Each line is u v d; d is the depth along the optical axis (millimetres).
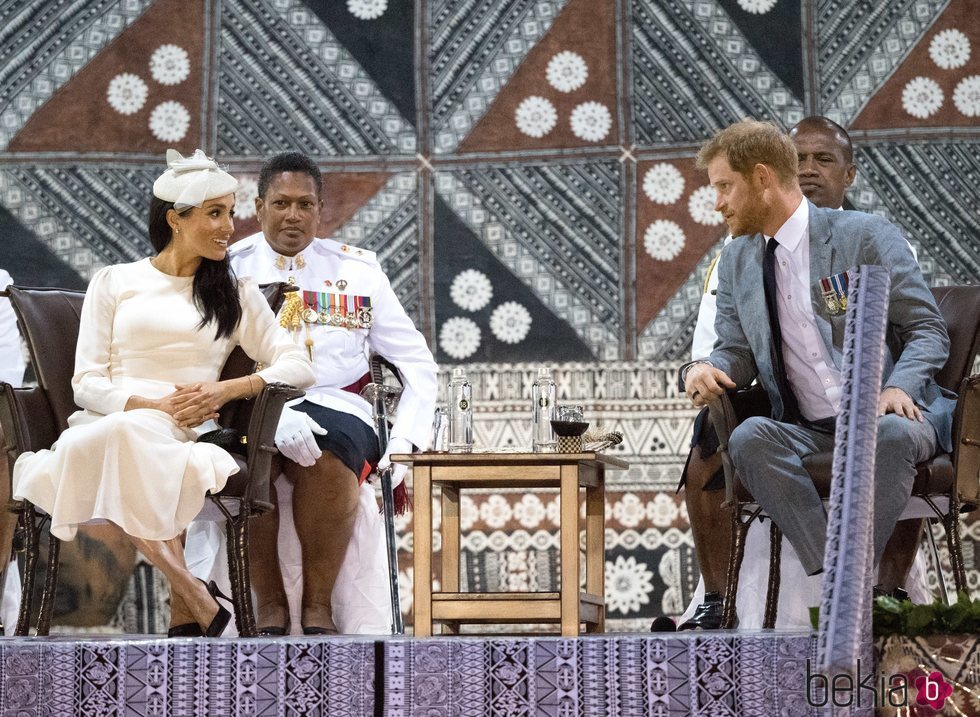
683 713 11023
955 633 10977
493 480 13164
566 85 22734
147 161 22609
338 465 16094
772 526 14820
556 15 22812
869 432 10297
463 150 22703
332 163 22625
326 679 11188
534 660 11172
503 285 22422
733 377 15211
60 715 11219
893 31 22641
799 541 13539
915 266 14523
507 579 21234
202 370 15219
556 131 22688
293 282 17891
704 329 17594
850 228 14852
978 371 21125
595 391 22078
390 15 22812
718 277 15758
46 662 11242
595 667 11125
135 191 22500
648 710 11047
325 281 18047
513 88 22750
